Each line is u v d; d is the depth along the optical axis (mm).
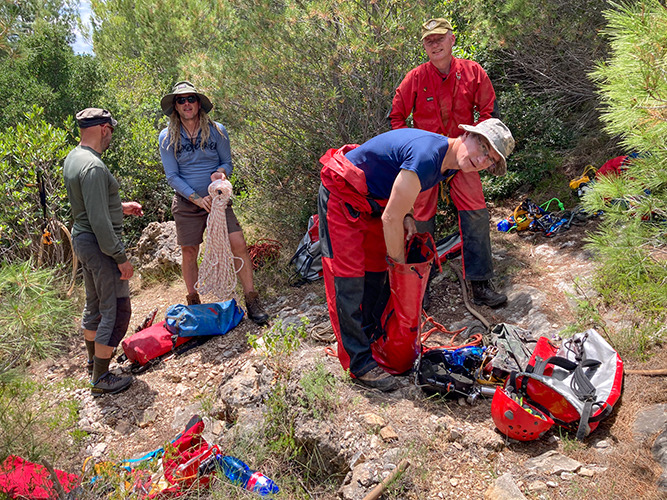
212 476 2877
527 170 5684
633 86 2080
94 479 2830
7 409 2996
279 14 5398
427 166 2686
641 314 3203
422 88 3996
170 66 12562
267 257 5590
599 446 2596
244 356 4098
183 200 4609
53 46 8047
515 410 2617
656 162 2273
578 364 2916
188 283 4848
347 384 3184
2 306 2883
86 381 4172
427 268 3039
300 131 5898
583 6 5762
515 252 4664
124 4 15867
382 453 2701
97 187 3553
